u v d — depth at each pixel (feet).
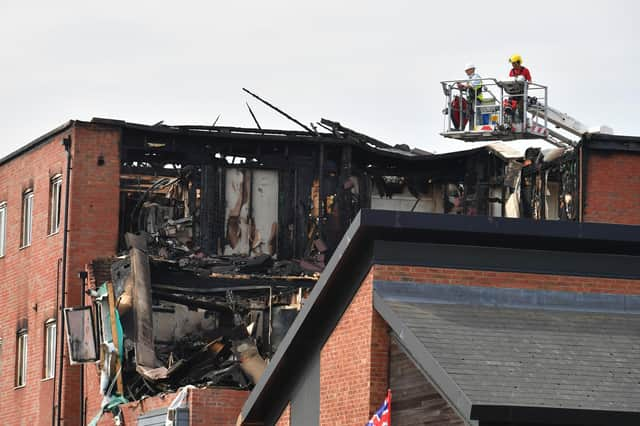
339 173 304.71
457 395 137.59
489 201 304.71
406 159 305.12
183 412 220.23
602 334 154.71
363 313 162.71
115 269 254.68
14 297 308.81
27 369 299.79
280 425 183.73
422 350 146.10
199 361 240.12
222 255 295.69
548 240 161.99
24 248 306.35
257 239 301.43
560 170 291.79
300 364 178.60
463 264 161.38
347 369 166.30
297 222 302.86
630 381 143.54
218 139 298.76
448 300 160.04
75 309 260.62
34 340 297.94
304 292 254.68
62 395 278.05
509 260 162.30
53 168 296.30
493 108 288.71
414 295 159.94
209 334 258.57
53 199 296.71
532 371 143.02
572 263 163.32
